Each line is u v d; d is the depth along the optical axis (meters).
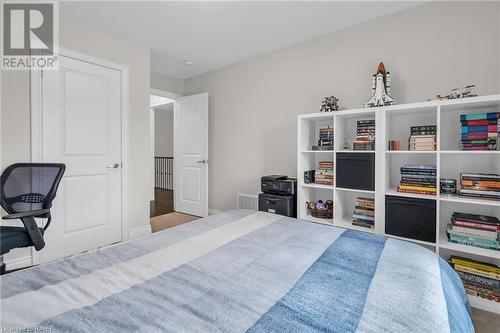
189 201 4.06
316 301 0.76
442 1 2.04
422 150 1.89
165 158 7.46
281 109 3.04
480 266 1.67
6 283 0.84
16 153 2.12
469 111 1.92
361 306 0.73
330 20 2.40
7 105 2.07
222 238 1.30
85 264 0.99
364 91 2.43
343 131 2.40
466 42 1.94
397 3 2.12
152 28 2.57
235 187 3.57
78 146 2.49
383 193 1.97
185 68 3.71
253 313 0.70
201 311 0.71
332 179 2.34
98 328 0.63
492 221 1.67
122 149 2.83
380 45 2.33
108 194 2.73
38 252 2.25
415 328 0.64
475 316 1.55
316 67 2.74
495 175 1.67
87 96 2.54
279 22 2.44
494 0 1.84
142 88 2.99
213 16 2.34
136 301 0.75
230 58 3.35
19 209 1.74
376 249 1.17
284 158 3.04
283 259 1.06
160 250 1.14
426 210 1.79
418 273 0.93
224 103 3.66
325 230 1.46
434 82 2.08
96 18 2.38
